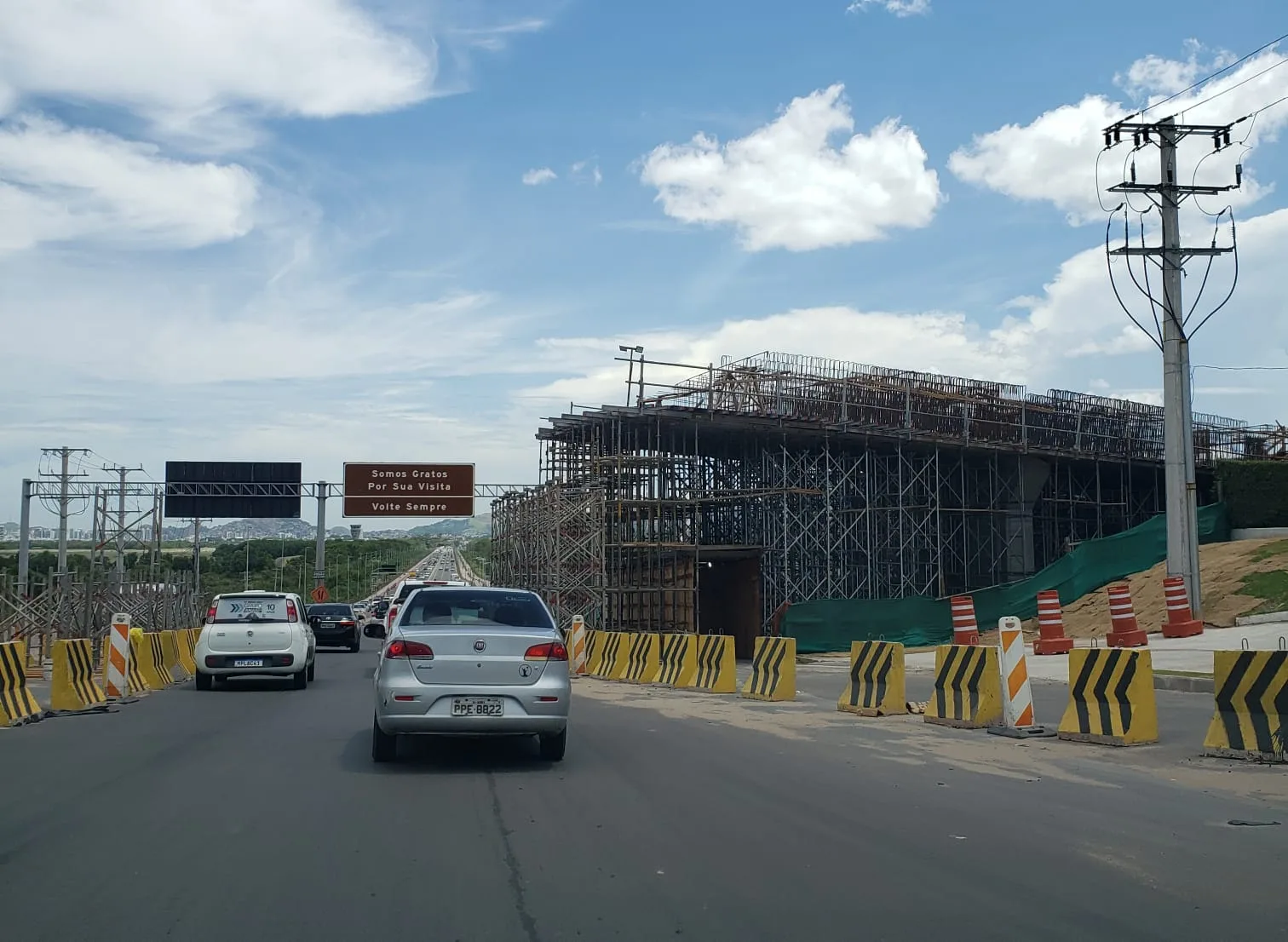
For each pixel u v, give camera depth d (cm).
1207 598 3089
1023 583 3681
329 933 583
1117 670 1314
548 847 777
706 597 4472
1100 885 677
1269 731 1162
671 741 1363
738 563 4181
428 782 1045
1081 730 1334
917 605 3672
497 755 1228
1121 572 3712
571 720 1617
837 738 1402
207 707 1803
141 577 4141
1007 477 4494
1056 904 637
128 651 1958
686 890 664
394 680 1098
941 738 1399
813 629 3544
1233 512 3897
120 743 1337
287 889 666
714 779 1066
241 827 841
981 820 870
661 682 2388
